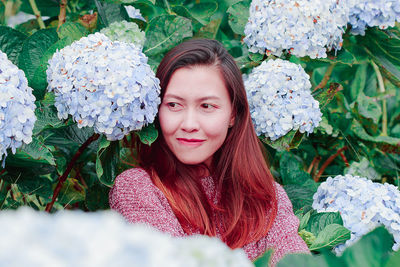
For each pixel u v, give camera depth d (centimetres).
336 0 183
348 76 285
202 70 152
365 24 201
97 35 150
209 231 154
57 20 231
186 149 153
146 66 145
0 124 115
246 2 208
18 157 143
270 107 172
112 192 161
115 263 34
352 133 230
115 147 156
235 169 165
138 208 151
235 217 158
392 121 283
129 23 175
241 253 44
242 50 245
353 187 167
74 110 138
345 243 155
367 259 48
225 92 156
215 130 153
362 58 224
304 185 215
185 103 151
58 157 186
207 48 156
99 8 196
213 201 165
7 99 117
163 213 150
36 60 162
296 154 254
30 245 33
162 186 157
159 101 147
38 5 229
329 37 183
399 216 159
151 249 36
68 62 141
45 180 166
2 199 178
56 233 35
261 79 174
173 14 197
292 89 173
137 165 184
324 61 191
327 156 245
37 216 38
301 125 172
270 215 162
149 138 147
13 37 165
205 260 39
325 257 48
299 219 173
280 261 48
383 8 194
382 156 240
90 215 39
